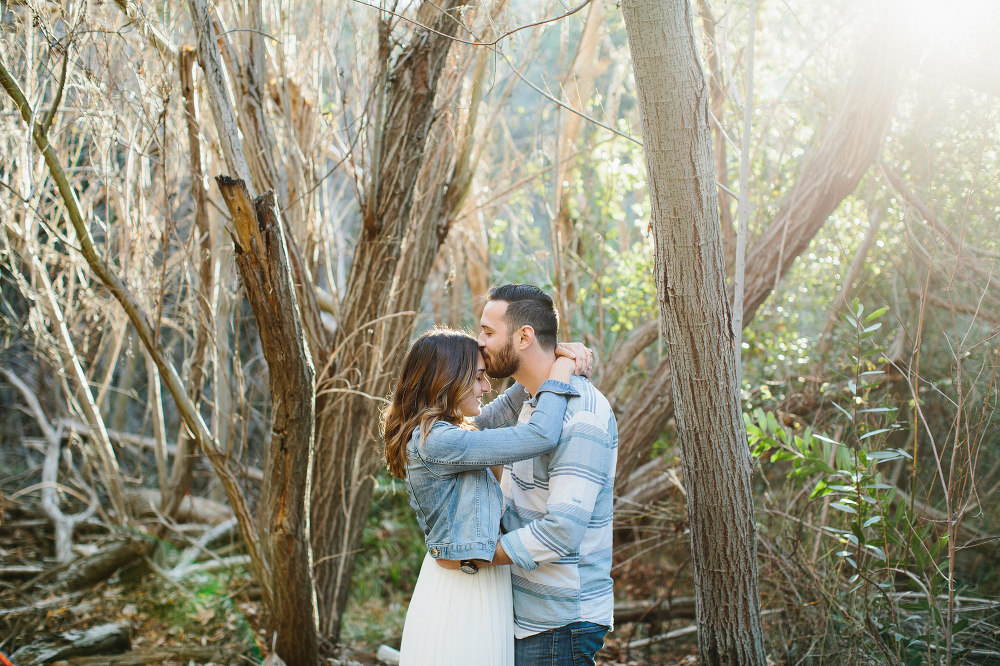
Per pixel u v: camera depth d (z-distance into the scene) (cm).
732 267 395
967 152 372
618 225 514
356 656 328
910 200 389
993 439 342
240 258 205
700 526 206
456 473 175
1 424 560
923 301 240
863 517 250
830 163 364
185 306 352
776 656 290
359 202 314
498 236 523
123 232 324
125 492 438
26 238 324
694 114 178
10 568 371
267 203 203
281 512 243
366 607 409
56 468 465
